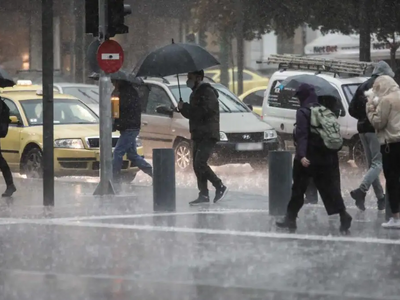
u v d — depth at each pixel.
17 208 30.11
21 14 101.69
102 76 33.31
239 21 73.75
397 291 18.11
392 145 24.95
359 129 28.75
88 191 34.75
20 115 40.91
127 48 94.31
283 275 19.59
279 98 48.03
